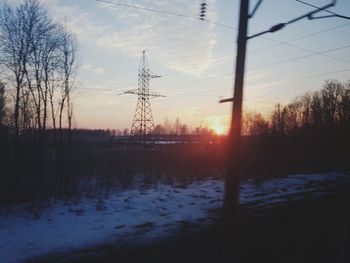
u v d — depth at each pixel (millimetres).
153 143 51438
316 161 39969
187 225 15758
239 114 9828
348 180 30734
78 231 14953
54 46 31875
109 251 12664
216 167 33812
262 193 23328
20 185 21750
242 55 9867
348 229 9562
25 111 30141
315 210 19500
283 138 42781
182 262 11914
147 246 13133
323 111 60094
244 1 9898
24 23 29047
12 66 28578
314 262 12758
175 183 26297
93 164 31938
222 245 10906
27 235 14555
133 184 25453
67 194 21438
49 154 34312
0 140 25109
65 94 33312
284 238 14852
